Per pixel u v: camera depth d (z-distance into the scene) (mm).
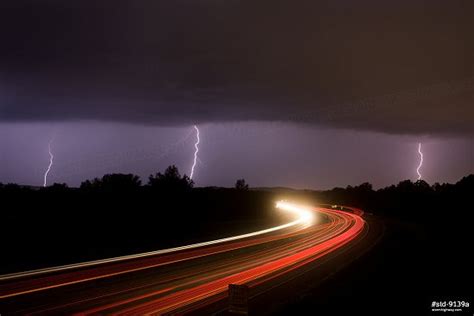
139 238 37375
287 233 47406
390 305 17688
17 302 16266
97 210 46844
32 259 25859
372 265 26703
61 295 17438
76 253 28781
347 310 16703
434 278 22969
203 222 54156
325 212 90438
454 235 44219
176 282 20297
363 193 135000
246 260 27703
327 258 29141
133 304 16078
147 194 60375
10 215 37969
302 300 17734
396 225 58125
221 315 14688
